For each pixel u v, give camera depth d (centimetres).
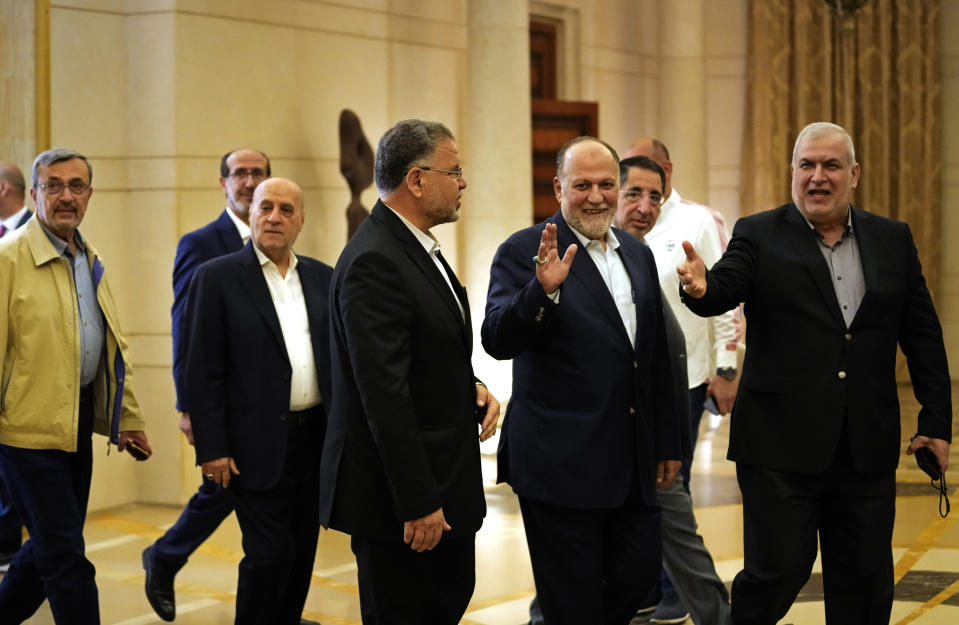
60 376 366
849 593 329
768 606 325
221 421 372
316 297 391
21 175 556
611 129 1004
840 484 325
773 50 1070
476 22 796
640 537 334
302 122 723
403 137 293
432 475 280
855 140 1105
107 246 648
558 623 331
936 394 331
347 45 755
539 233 341
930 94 1138
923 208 1140
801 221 332
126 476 659
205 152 661
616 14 1005
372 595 295
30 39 598
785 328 327
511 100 793
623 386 328
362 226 296
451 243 826
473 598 465
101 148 643
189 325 381
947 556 514
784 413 324
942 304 1172
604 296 331
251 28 688
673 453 342
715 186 1093
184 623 442
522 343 313
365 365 277
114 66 648
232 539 577
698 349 469
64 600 359
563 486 324
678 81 1035
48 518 360
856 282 328
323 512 298
